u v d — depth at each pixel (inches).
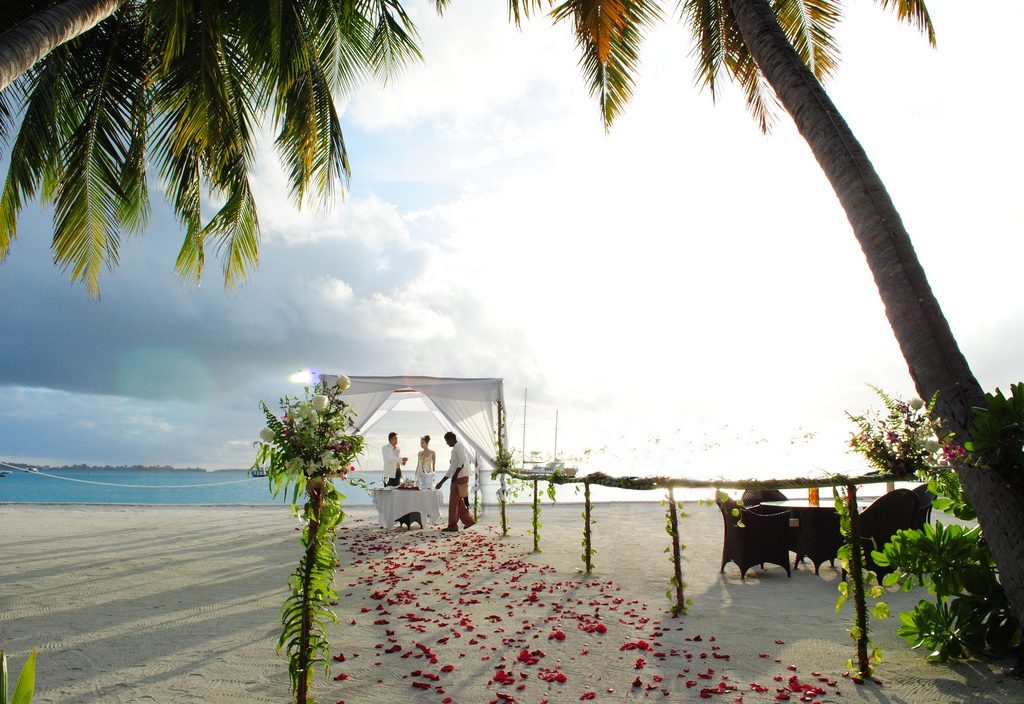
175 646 192.1
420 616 227.1
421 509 495.8
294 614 147.9
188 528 499.2
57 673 168.4
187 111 291.1
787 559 291.4
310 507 149.8
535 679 162.9
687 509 629.9
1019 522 152.1
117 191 329.4
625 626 210.7
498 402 503.2
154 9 279.7
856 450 175.3
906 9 277.1
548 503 720.3
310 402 149.7
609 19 294.8
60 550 379.2
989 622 169.0
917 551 174.4
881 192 184.1
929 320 169.5
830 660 174.9
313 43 355.3
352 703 148.4
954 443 162.2
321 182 351.6
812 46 336.8
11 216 332.5
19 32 207.8
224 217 338.6
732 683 158.4
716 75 340.8
